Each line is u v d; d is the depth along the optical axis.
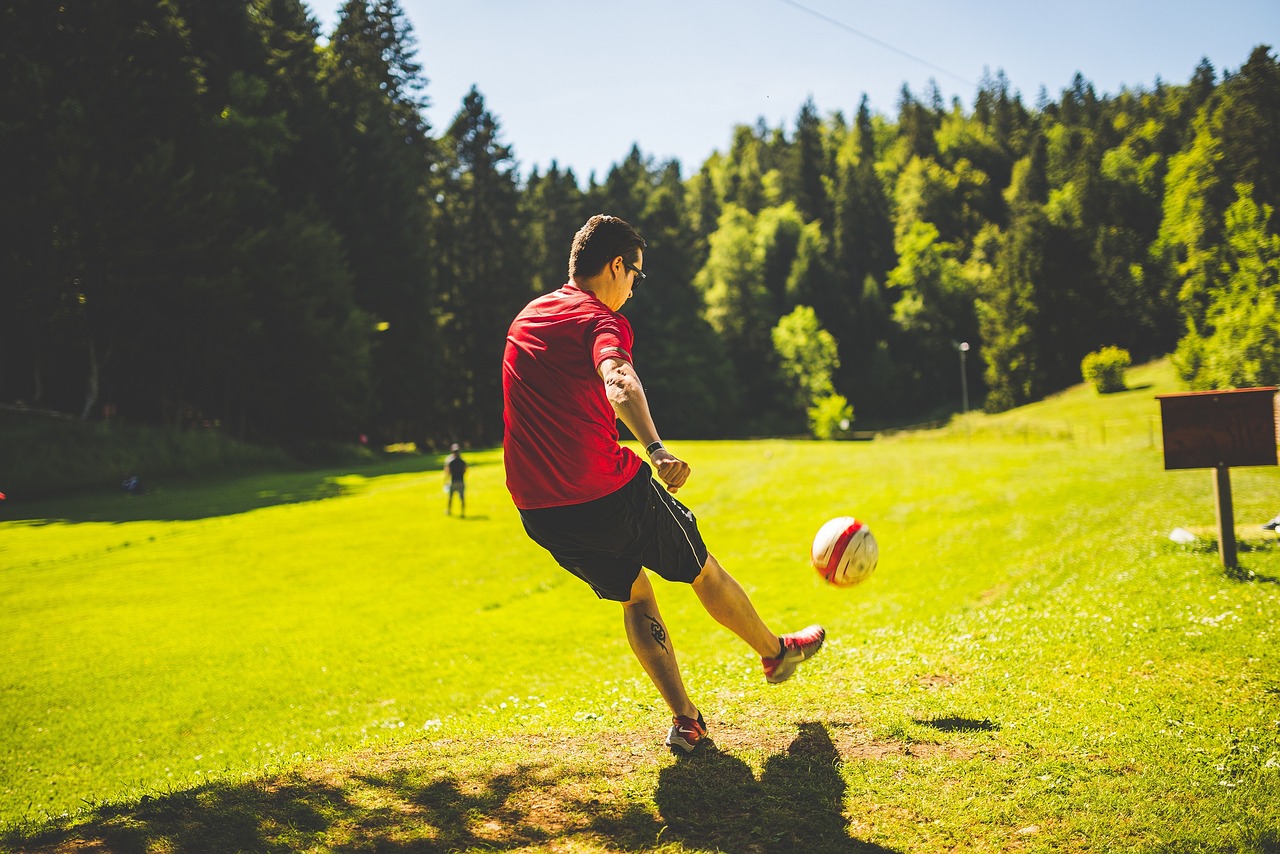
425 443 76.50
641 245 3.81
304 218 56.25
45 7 42.38
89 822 3.42
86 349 47.47
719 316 110.00
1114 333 103.81
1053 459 34.53
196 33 54.03
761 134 186.75
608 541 3.52
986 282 113.75
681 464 2.99
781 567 19.66
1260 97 79.81
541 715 5.45
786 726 4.42
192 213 46.06
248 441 55.50
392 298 66.06
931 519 23.47
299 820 3.29
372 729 9.09
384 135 66.81
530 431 3.44
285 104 59.59
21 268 41.53
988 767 3.75
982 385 120.94
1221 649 5.93
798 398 106.44
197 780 5.52
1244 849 2.98
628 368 3.21
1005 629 7.72
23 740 9.66
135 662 13.07
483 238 82.31
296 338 53.62
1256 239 52.22
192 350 50.31
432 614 16.19
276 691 11.44
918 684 5.48
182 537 25.25
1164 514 16.50
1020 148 155.75
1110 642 6.38
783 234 126.31
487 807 3.38
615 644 13.33
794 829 3.14
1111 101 158.38
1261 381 48.84
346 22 72.94
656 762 3.84
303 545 23.62
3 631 15.16
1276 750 3.95
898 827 3.18
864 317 120.75
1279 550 10.29
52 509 32.31
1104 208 112.50
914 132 155.88
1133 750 3.98
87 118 42.44
